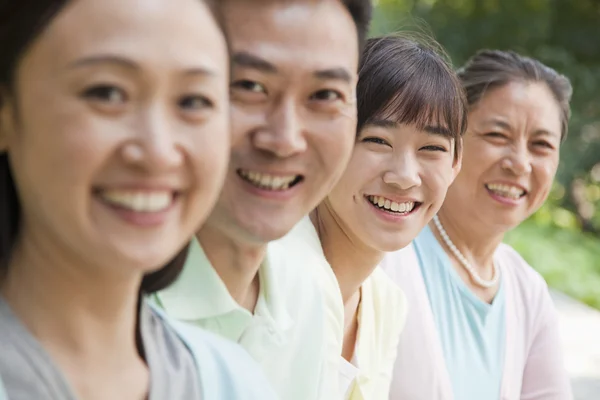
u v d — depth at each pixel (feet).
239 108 5.05
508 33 44.96
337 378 6.81
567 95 9.50
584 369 17.07
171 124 3.55
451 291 9.10
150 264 3.61
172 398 4.14
